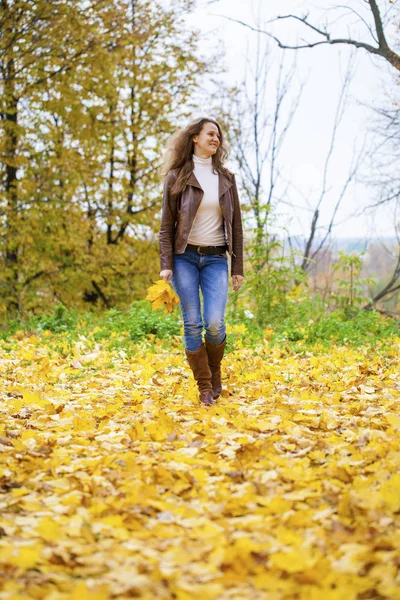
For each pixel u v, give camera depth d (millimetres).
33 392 5254
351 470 2961
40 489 2863
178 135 4930
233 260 5094
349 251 11109
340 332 9211
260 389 5258
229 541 2242
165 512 2555
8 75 14828
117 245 17781
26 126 15914
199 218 4859
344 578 1881
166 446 3543
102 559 2096
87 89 16266
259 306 10367
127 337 8539
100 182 17094
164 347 8055
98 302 18750
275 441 3580
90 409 4746
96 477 2977
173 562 2080
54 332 9703
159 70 17266
